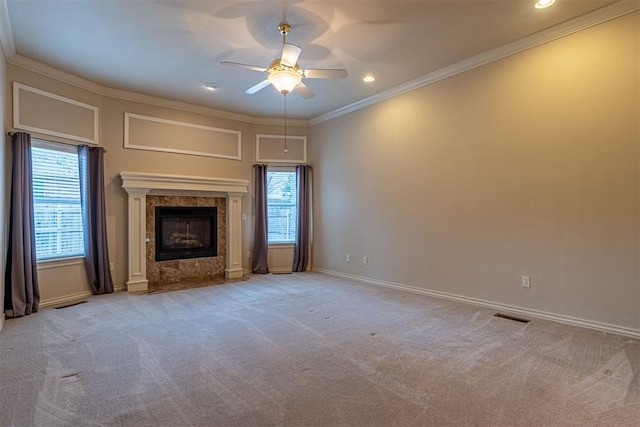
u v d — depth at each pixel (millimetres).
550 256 3393
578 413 1876
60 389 2143
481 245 3934
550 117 3375
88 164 4449
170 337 3016
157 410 1918
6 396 2064
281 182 6484
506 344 2816
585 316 3176
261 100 5336
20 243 3641
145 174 4879
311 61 3994
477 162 3955
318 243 6316
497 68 3758
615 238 3012
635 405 1943
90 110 4562
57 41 3477
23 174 3693
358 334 3068
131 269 4816
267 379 2266
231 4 2887
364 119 5379
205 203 5773
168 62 3988
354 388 2148
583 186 3182
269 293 4637
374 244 5246
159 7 2922
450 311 3748
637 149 2898
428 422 1808
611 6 2947
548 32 3324
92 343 2883
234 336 3037
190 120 5570
